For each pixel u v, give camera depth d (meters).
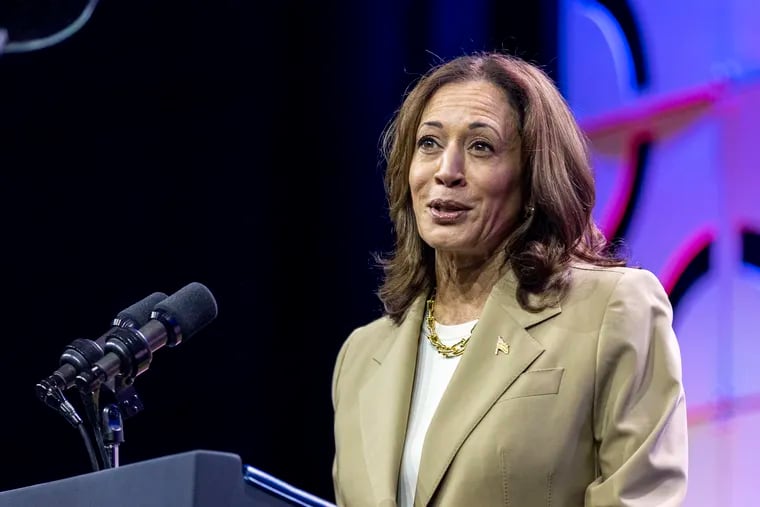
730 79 13.59
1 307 16.45
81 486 5.58
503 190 7.96
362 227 15.91
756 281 13.34
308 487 16.19
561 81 14.52
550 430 7.34
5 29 10.70
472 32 14.95
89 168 16.59
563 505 7.31
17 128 16.59
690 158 13.77
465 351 7.84
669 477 7.24
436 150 8.10
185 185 16.50
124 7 16.52
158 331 7.17
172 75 16.50
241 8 16.34
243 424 16.34
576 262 8.08
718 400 13.42
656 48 14.03
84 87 16.61
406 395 8.10
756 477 13.17
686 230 13.74
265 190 16.36
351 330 15.98
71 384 6.92
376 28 15.66
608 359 7.43
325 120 16.03
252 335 16.33
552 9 14.63
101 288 16.47
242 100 16.38
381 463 7.83
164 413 16.42
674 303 13.73
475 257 8.17
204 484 5.23
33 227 16.56
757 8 13.53
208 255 16.44
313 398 16.17
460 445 7.48
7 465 16.34
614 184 14.15
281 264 16.38
